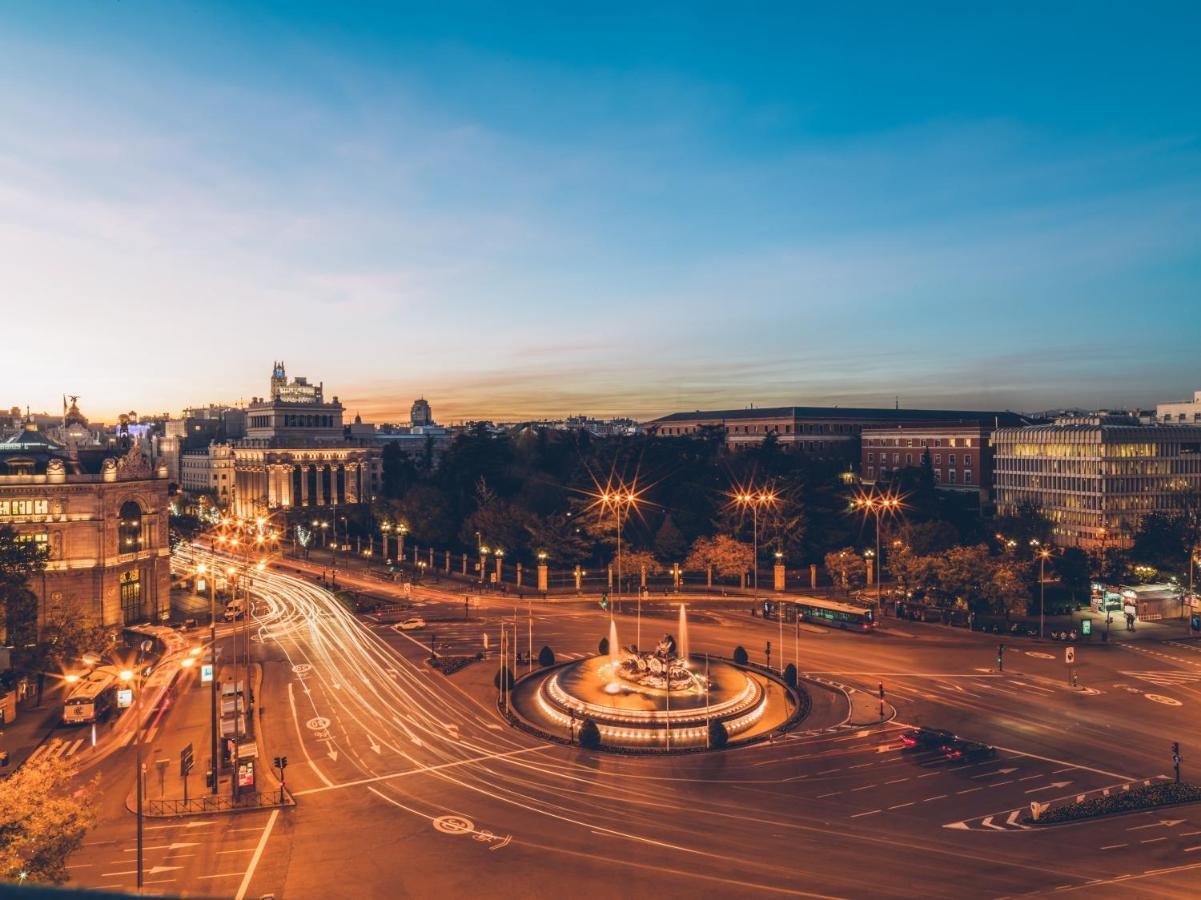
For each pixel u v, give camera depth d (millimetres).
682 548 139750
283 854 46750
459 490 178125
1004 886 42156
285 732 67812
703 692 72375
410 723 69938
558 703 72125
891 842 47312
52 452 113062
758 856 45844
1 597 85125
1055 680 80125
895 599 116625
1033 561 113500
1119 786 55000
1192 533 116125
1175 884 42156
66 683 81938
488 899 41688
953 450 182875
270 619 114062
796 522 139375
